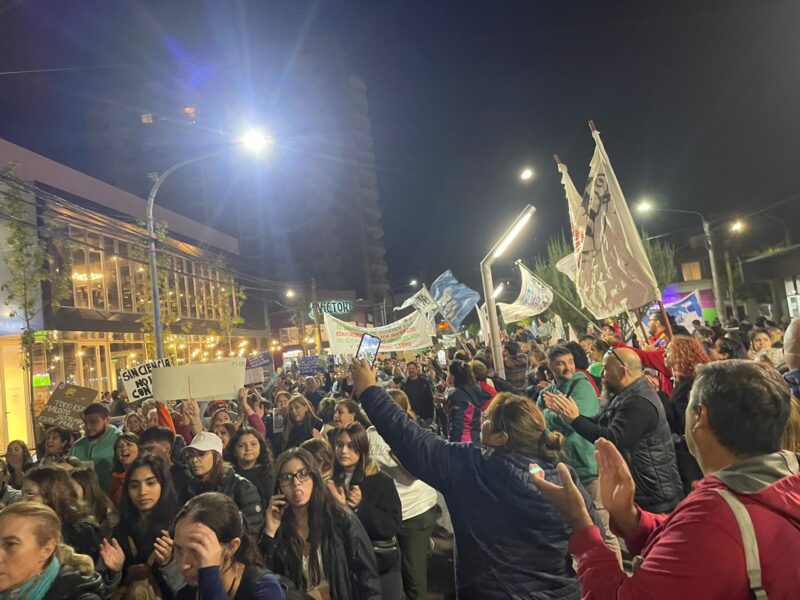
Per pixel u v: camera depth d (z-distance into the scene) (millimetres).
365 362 3428
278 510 3996
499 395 3293
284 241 82688
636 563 2141
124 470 6148
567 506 2330
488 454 3121
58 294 17750
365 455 4996
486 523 3037
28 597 3123
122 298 28016
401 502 5430
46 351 22172
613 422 4434
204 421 10086
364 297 83688
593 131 7500
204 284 39219
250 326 48812
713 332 10234
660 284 39094
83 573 3344
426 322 15531
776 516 1776
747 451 1938
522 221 9398
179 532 2836
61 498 4641
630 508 2336
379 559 4855
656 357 6531
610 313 7406
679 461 5020
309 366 22203
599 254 7496
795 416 2670
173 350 28203
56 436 8008
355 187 86250
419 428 3258
